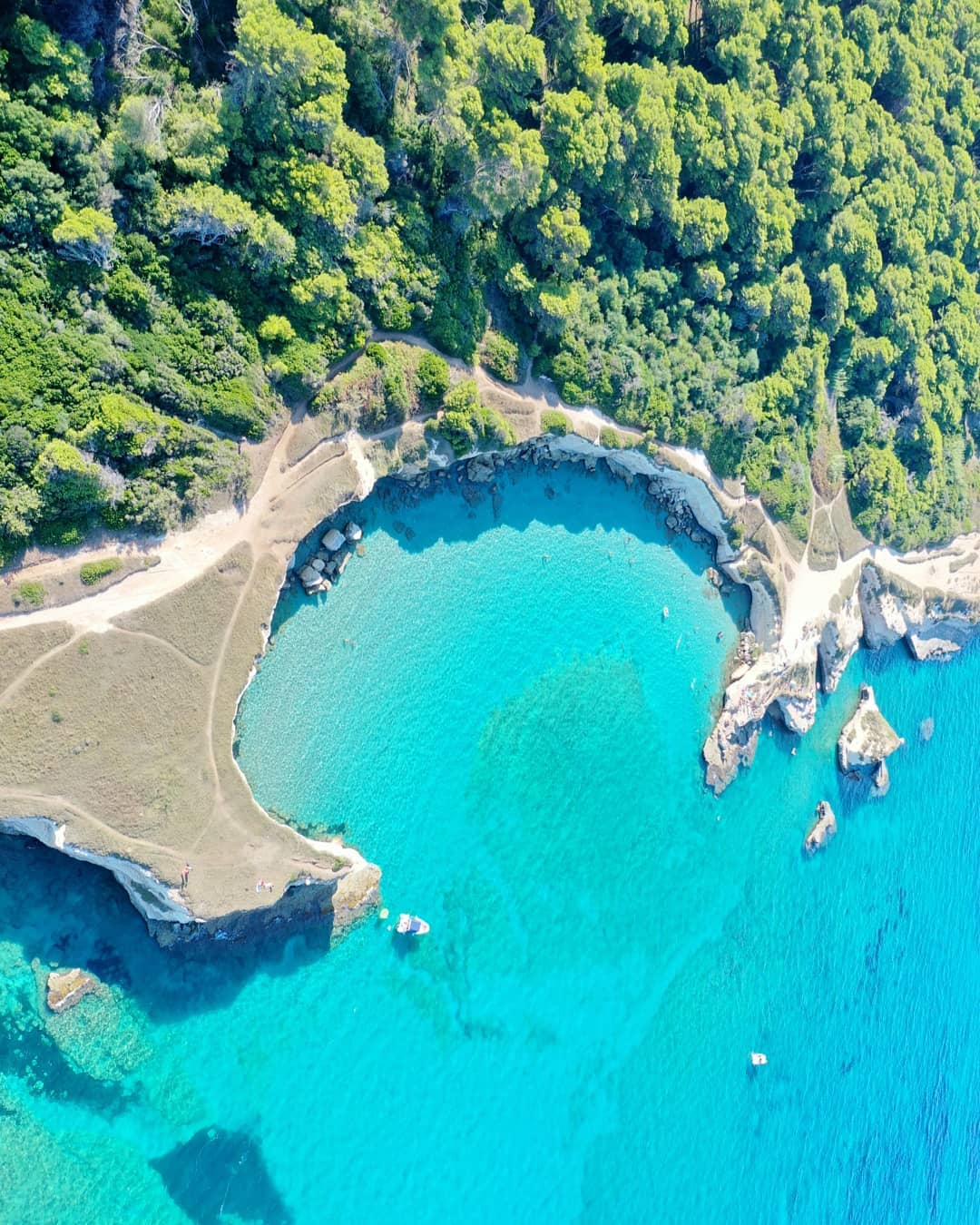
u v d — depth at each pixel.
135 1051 45.31
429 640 53.62
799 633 68.44
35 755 40.41
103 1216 44.03
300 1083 48.84
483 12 46.22
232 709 45.81
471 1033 53.97
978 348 75.19
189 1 38.16
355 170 41.91
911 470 75.12
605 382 55.78
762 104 57.09
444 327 49.25
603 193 52.38
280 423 45.78
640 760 61.59
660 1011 61.03
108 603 42.00
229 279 42.22
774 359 64.25
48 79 34.22
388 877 51.94
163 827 43.56
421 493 53.22
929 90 68.81
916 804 76.81
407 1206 50.91
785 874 68.12
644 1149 59.12
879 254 65.44
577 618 59.38
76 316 38.09
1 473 37.06
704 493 62.06
